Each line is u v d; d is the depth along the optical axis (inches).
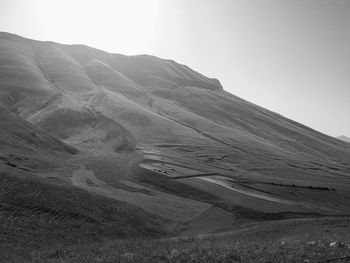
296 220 2397.9
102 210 2011.6
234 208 3132.4
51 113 6761.8
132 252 902.4
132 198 2984.7
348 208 4008.4
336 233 1482.5
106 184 3358.8
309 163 7632.9
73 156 4357.8
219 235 1724.9
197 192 3501.5
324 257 807.7
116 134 6279.5
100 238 1646.2
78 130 6412.4
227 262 762.2
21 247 1263.5
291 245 952.9
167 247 1054.4
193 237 1649.9
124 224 1968.5
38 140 4101.9
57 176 3102.9
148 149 5689.0
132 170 4079.7
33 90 7755.9
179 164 4800.7
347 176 6875.0
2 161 2738.7
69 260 816.3
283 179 5280.5
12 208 1583.4
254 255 828.6
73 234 1574.8
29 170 2918.3
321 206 3863.2
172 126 7613.2
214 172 4667.8
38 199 1763.0
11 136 3673.7
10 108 6924.2
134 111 7770.7
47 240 1414.9
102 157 4598.9
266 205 3400.6
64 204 1839.3
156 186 3636.8
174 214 2748.5
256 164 6269.7
